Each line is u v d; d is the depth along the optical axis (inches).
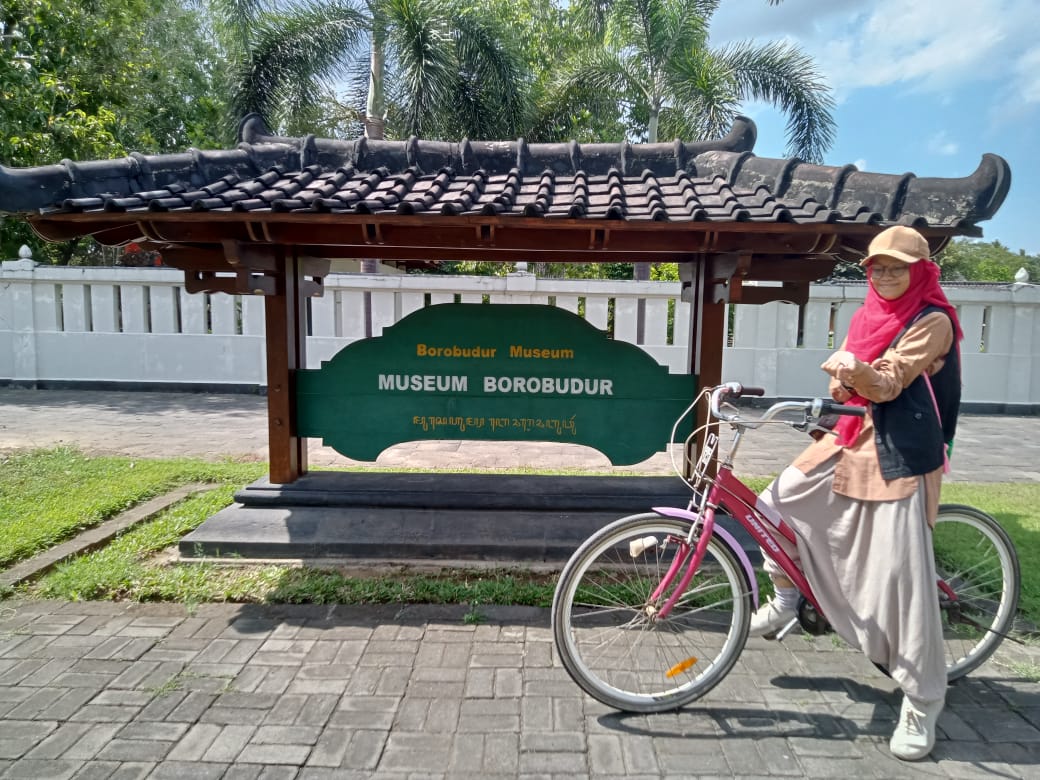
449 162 146.3
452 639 118.9
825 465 97.1
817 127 466.0
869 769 88.2
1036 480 239.5
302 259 163.3
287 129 462.6
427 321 156.6
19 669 108.1
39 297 405.7
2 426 306.5
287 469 161.9
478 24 439.8
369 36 458.3
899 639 89.7
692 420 158.4
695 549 100.6
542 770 87.0
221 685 104.3
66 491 195.9
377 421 160.2
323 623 124.1
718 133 459.8
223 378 407.2
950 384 94.5
